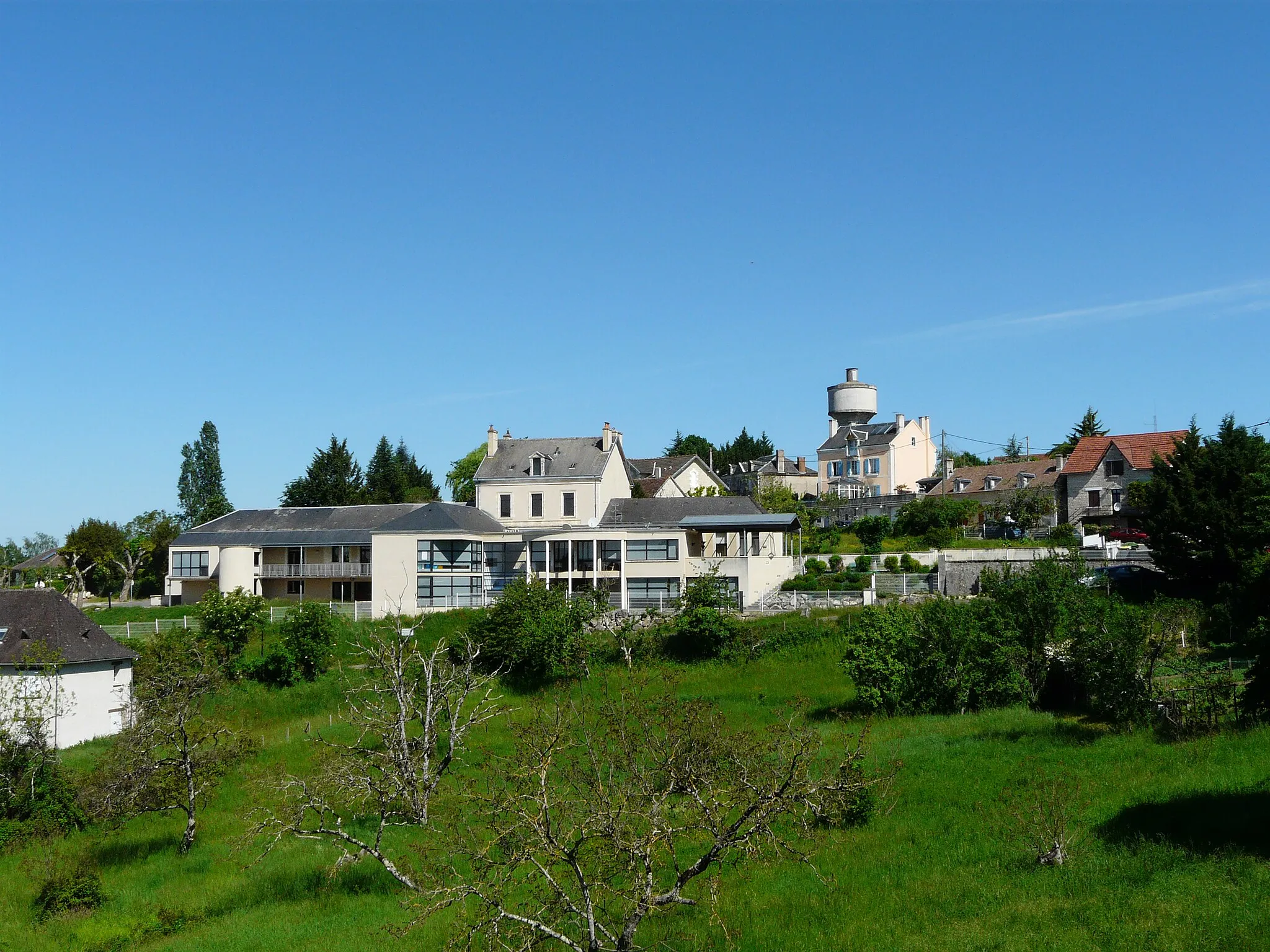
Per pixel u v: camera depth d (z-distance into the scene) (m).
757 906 23.19
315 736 44.38
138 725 35.56
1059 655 42.38
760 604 59.16
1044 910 20.98
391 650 33.06
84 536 91.25
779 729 28.62
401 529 64.81
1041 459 95.12
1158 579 55.03
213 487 122.19
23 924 28.30
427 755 29.91
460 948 21.09
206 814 37.75
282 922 26.52
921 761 33.09
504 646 51.41
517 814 20.47
